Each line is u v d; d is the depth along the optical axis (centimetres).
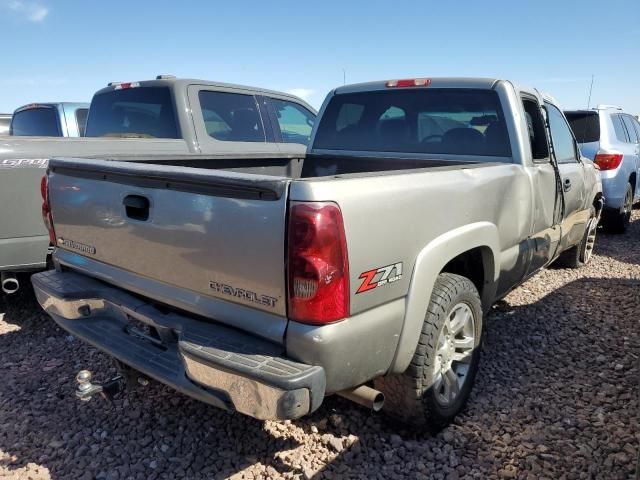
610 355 394
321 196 201
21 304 492
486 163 347
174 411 316
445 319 276
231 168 422
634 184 880
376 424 301
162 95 555
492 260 327
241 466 267
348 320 215
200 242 229
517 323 454
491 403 326
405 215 239
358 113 461
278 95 664
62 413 314
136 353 257
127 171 253
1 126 1005
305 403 202
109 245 277
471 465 269
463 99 397
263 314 217
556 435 293
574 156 514
